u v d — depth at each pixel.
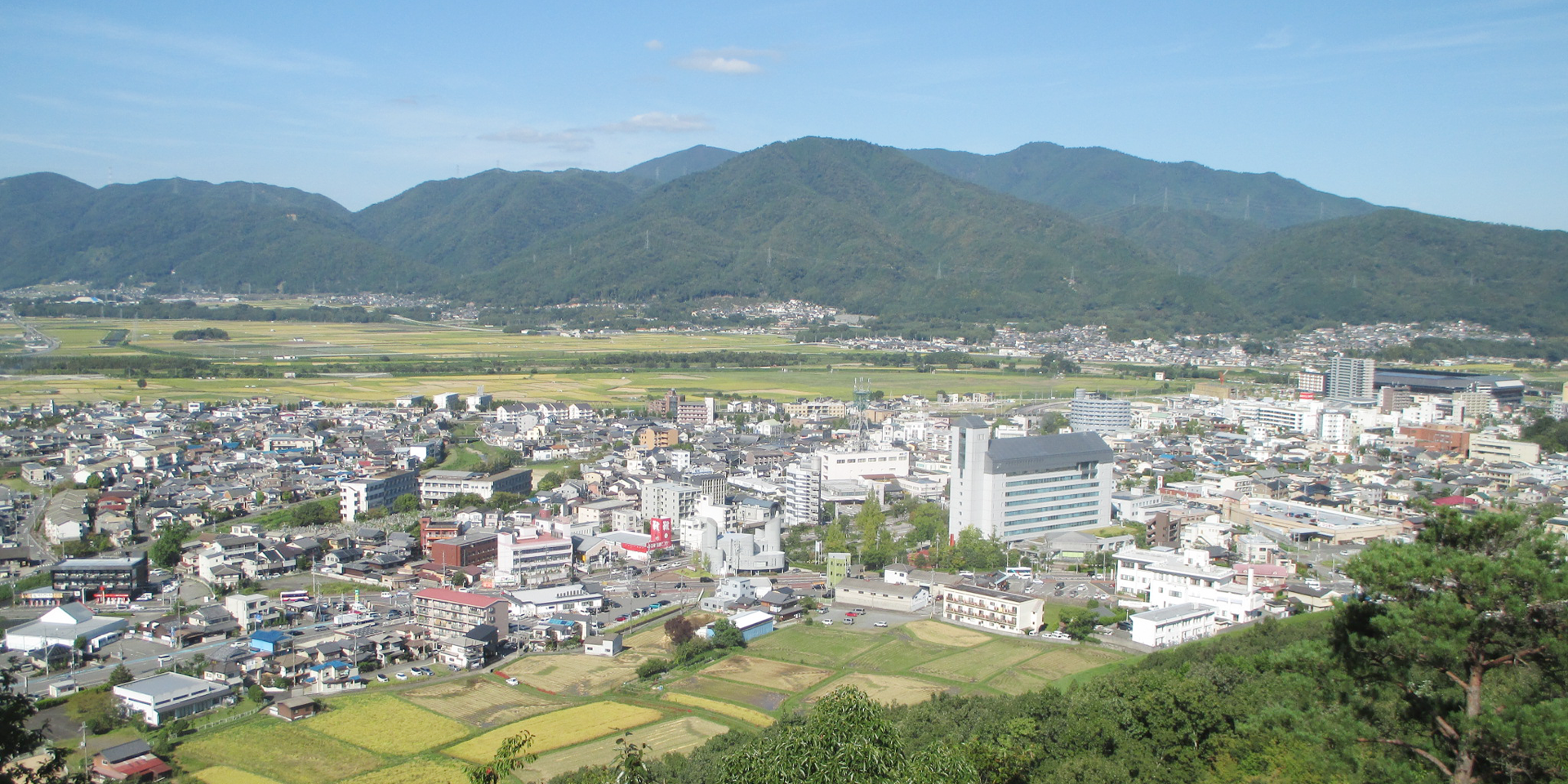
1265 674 185.50
